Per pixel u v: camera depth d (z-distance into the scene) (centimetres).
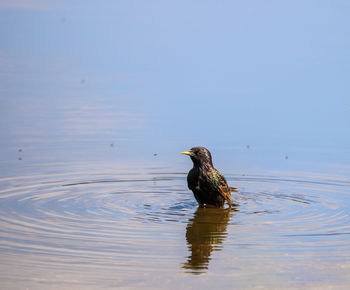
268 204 1494
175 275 1012
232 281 992
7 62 3114
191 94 2562
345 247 1155
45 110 2347
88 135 2083
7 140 2020
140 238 1202
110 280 988
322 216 1379
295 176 1731
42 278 991
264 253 1120
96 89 2638
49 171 1741
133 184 1656
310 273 1027
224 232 1252
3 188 1573
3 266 1038
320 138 2053
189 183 1500
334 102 2425
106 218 1343
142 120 2250
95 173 1734
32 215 1350
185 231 1255
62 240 1178
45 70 2953
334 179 1700
